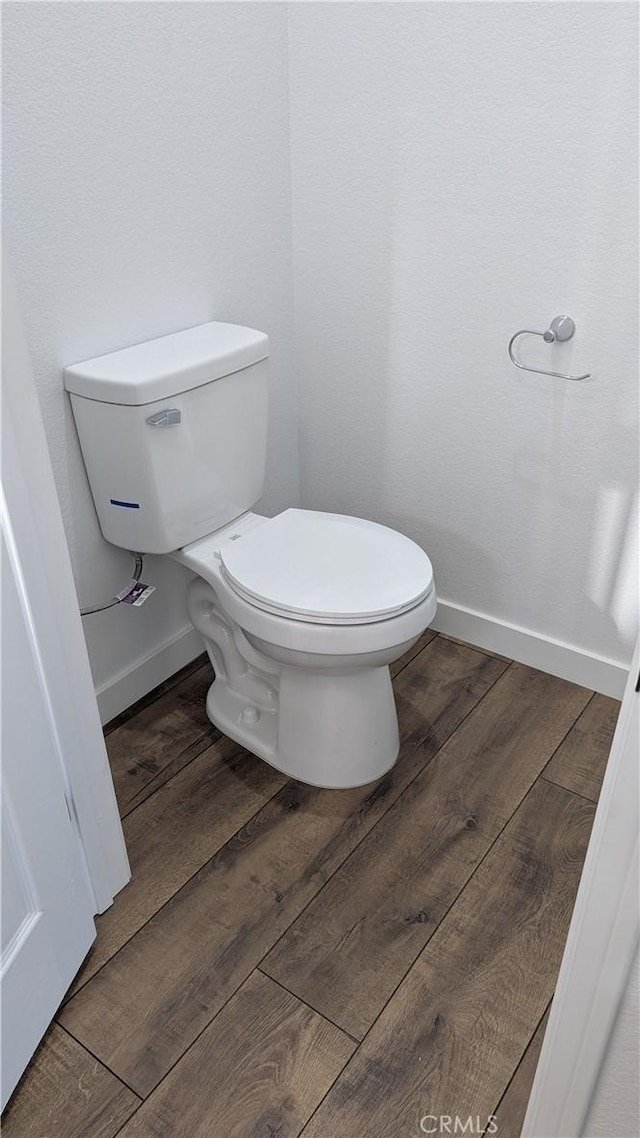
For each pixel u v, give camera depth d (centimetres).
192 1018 133
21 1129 119
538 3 145
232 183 177
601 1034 82
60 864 128
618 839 71
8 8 125
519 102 155
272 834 164
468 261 174
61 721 125
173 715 195
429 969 140
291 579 158
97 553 177
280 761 177
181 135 161
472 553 207
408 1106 122
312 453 225
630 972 77
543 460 183
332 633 149
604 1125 91
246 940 145
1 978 114
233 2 161
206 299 181
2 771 108
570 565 191
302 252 199
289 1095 123
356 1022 132
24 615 112
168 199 163
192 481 169
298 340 211
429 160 170
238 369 169
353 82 173
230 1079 125
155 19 147
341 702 166
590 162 152
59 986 131
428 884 154
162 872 157
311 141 185
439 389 192
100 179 149
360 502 222
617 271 157
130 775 178
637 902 73
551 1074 90
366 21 165
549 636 204
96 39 139
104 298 158
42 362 151
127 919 148
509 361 178
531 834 164
